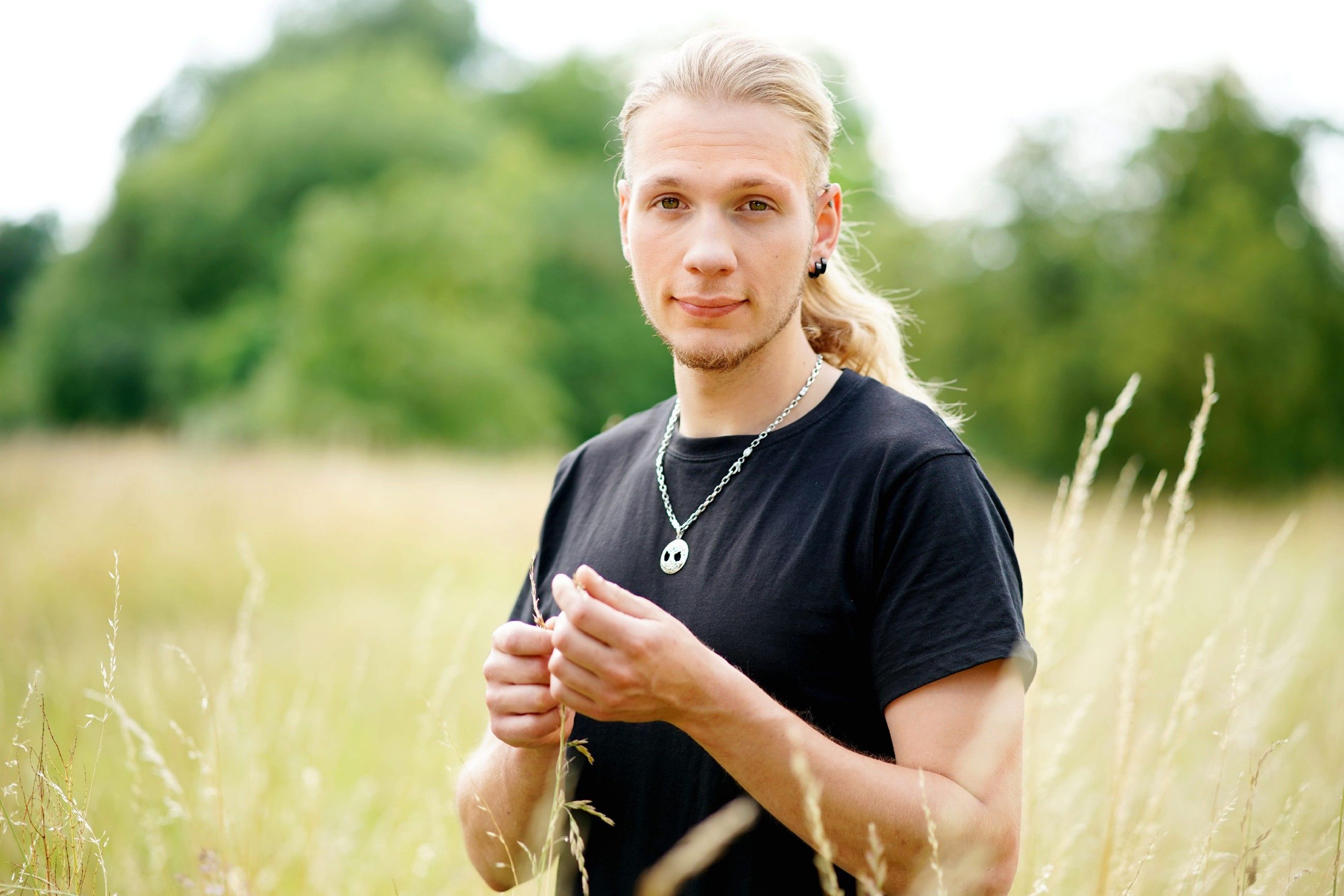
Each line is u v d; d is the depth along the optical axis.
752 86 1.26
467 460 12.93
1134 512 9.28
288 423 23.62
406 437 24.16
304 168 31.31
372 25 40.06
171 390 30.33
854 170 23.59
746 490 1.27
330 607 4.98
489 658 1.23
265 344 29.03
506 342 26.84
